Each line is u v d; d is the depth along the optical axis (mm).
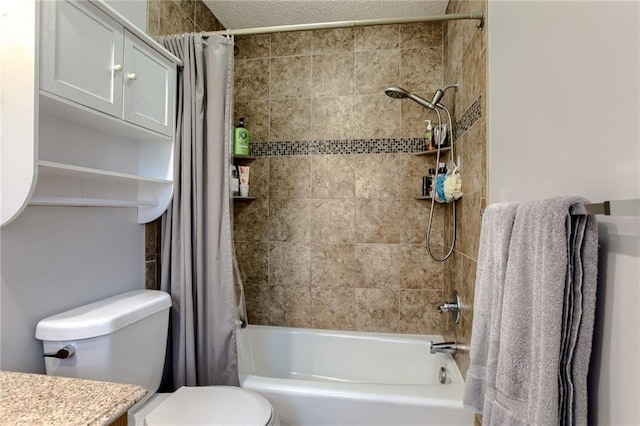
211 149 1414
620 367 512
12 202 828
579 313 530
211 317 1425
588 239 528
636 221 487
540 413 539
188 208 1400
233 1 1864
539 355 559
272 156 2162
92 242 1187
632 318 493
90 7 968
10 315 919
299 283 2143
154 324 1221
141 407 1143
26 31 811
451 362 1671
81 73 940
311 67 2123
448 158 1823
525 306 621
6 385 644
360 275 2082
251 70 2176
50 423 522
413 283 2033
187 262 1396
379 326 2064
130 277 1366
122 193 1327
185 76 1413
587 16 603
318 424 1341
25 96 812
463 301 1532
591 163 595
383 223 2059
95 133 1189
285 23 2076
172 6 1616
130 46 1135
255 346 2090
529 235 620
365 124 2068
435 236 2004
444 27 1947
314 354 2039
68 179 1090
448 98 1835
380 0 1831
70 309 1095
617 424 512
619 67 521
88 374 975
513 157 945
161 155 1403
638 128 484
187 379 1390
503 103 1019
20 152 820
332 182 2105
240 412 1067
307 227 2135
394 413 1289
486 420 723
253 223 2178
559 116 702
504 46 1008
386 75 2049
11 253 922
